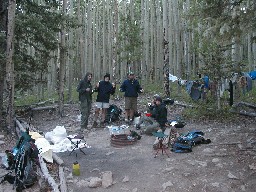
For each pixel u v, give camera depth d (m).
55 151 7.57
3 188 5.45
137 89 10.75
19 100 19.22
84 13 26.30
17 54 11.40
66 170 6.27
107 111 10.98
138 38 20.92
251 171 5.83
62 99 12.91
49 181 5.32
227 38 7.25
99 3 29.14
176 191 5.25
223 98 12.34
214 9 7.32
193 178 5.68
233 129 8.94
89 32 25.14
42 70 12.90
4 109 10.36
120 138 7.97
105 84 10.34
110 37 24.78
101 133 9.38
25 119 12.16
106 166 6.51
